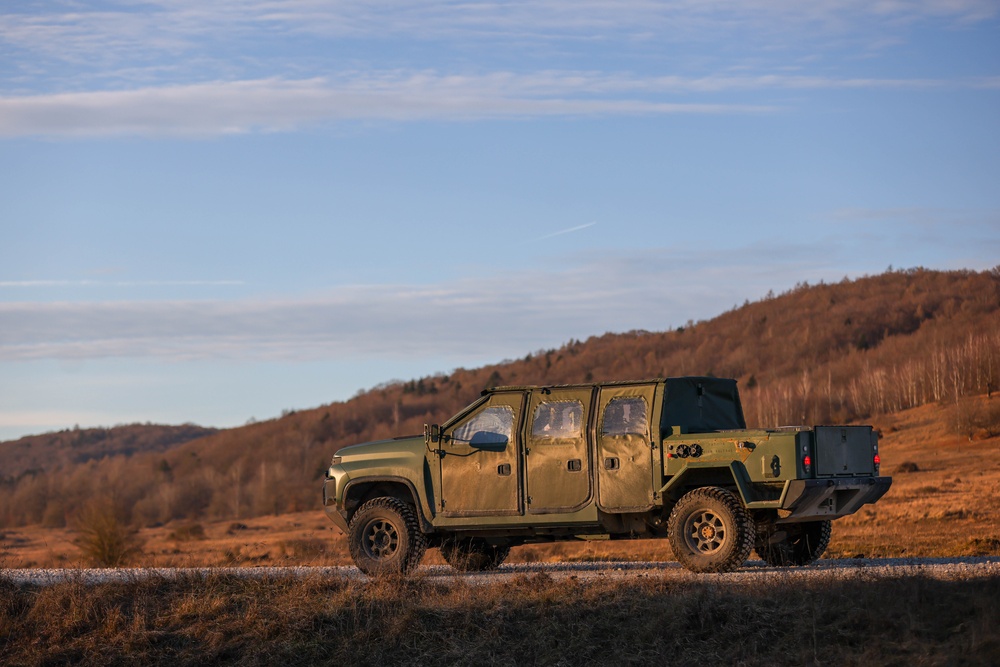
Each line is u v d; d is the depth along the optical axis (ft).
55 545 240.73
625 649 31.91
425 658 33.47
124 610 39.19
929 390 413.59
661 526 42.27
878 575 34.96
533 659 32.48
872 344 645.92
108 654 35.86
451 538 45.52
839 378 526.57
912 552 67.62
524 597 35.78
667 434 41.06
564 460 42.04
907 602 31.58
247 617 37.01
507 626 34.22
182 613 38.09
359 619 36.14
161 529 346.95
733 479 40.34
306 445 601.21
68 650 36.37
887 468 240.94
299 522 310.65
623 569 44.52
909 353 540.11
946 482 185.78
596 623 33.45
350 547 44.65
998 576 33.04
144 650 35.86
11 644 37.29
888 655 28.71
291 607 37.63
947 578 34.71
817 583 34.01
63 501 451.53
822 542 44.60
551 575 42.27
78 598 39.75
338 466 45.96
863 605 31.71
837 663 28.96
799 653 29.60
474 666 32.71
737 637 31.24
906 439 316.40
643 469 40.83
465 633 34.27
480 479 43.24
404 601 36.91
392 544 44.39
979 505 126.93
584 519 41.65
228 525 334.03
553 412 42.63
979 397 358.64
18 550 213.66
